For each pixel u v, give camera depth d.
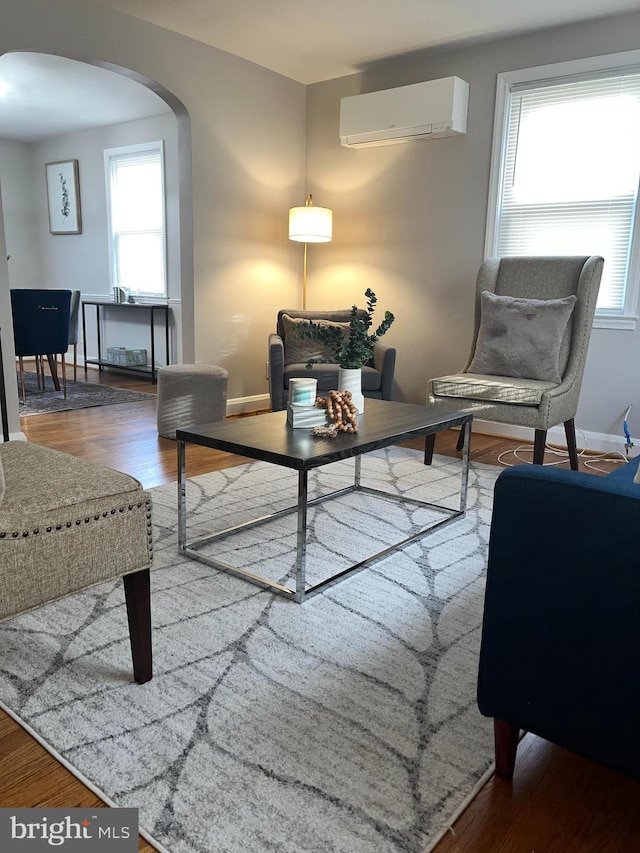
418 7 3.48
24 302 4.95
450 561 2.24
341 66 4.43
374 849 1.05
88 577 1.37
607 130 3.64
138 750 1.27
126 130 6.37
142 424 4.29
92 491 1.40
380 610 1.88
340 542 2.38
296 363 4.16
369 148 4.55
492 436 4.22
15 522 1.25
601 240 3.74
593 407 3.83
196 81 4.04
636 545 0.97
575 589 1.04
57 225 7.37
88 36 3.45
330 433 2.13
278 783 1.19
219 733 1.32
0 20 3.11
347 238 4.77
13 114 6.05
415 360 4.54
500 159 3.98
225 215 4.39
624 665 1.02
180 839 1.06
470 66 4.04
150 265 6.46
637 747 1.03
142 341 6.67
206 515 2.63
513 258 3.70
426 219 4.35
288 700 1.44
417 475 3.28
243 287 4.60
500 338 3.46
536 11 3.49
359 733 1.34
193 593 1.96
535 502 1.06
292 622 1.79
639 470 1.15
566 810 1.16
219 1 3.43
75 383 6.03
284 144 4.73
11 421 3.54
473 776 1.23
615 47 3.54
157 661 1.59
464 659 1.63
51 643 1.66
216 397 3.94
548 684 1.11
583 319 3.29
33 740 1.30
